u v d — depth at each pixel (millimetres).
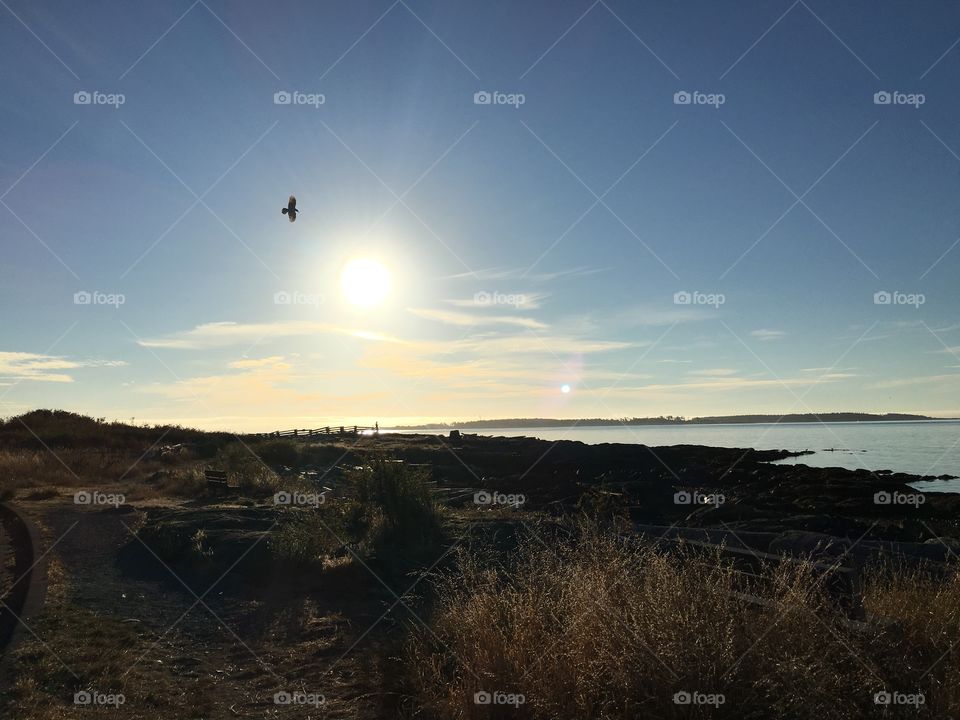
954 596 5617
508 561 9133
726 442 100250
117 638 7922
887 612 5586
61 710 5824
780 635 4676
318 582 10539
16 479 24734
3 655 7062
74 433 41656
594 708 4711
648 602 5176
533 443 55312
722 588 5160
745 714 4289
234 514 16250
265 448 34844
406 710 5824
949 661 4762
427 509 14711
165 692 6449
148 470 30484
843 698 4250
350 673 6918
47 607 8922
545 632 5641
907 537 17312
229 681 6824
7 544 13383
